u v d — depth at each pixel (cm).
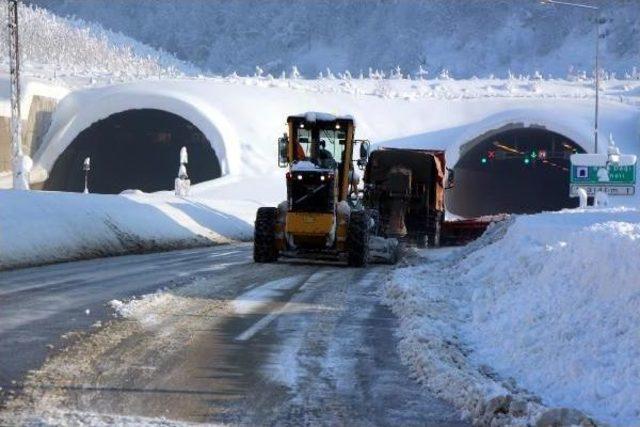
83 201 4222
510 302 1777
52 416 1020
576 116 12338
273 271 3005
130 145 13775
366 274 3000
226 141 11694
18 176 7100
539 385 1270
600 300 1426
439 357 1430
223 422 1052
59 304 1962
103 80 14338
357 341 1644
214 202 6738
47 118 12562
